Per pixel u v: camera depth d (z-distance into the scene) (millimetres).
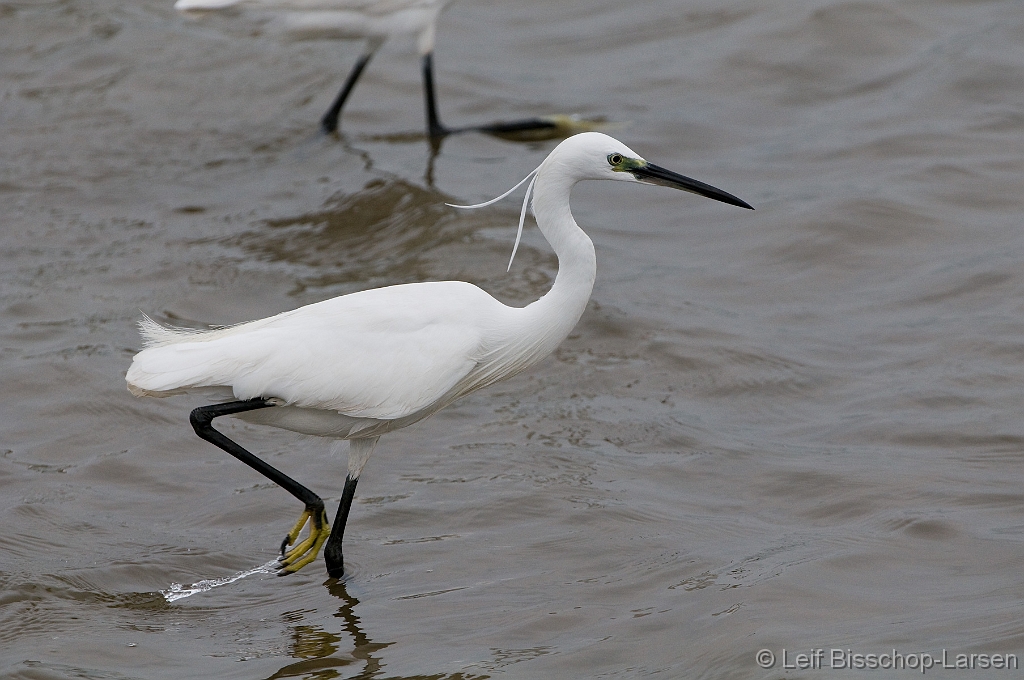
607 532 9914
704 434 11523
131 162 17797
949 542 9422
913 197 16016
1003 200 15906
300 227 16031
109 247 15414
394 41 22156
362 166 17797
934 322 13406
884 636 8008
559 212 9320
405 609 8938
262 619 8891
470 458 11195
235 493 10742
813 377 12492
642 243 15781
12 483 10727
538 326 9383
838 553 9289
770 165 17594
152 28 22047
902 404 11828
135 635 8648
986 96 18891
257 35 19406
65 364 12609
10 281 14492
